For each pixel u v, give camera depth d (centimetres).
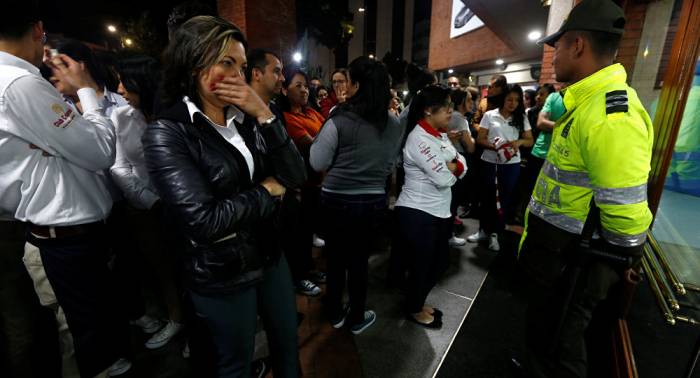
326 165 166
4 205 117
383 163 165
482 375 167
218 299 103
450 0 1334
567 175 119
